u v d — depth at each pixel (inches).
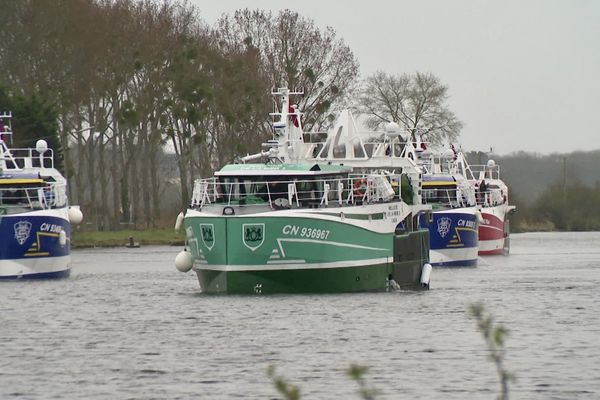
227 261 5915.4
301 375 4178.2
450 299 6186.0
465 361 4402.1
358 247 6136.8
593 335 5012.3
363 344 4724.4
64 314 5703.7
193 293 6501.0
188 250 6235.2
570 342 4832.7
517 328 5211.6
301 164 6171.3
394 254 6461.6
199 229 5989.2
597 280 7608.3
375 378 4131.4
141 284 7224.4
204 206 6077.8
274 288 5974.4
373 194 6387.8
